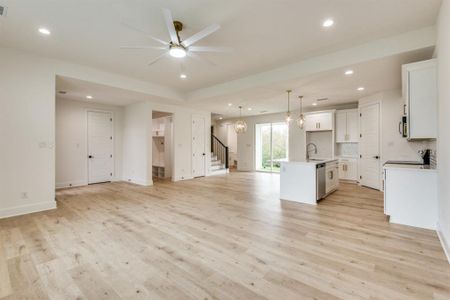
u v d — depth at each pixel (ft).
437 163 9.94
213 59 13.55
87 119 22.50
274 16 9.18
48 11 8.84
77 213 12.89
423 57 11.05
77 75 14.40
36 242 9.02
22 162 12.62
